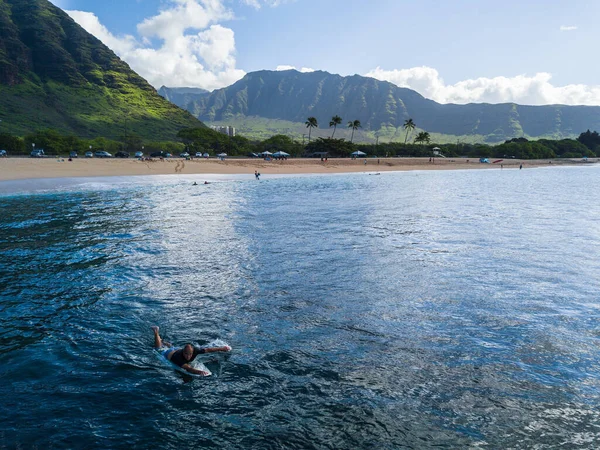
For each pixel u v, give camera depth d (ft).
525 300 47.88
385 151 567.18
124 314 43.06
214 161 375.86
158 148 511.40
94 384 30.32
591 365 33.37
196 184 214.69
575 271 59.67
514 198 161.58
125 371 32.22
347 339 37.68
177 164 306.96
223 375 31.63
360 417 26.61
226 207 126.41
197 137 536.01
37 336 37.88
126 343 36.78
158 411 27.25
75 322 41.01
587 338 38.22
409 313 43.83
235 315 43.01
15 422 25.90
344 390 29.68
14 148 400.26
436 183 251.19
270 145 558.15
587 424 26.05
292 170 362.94
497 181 274.98
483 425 25.90
